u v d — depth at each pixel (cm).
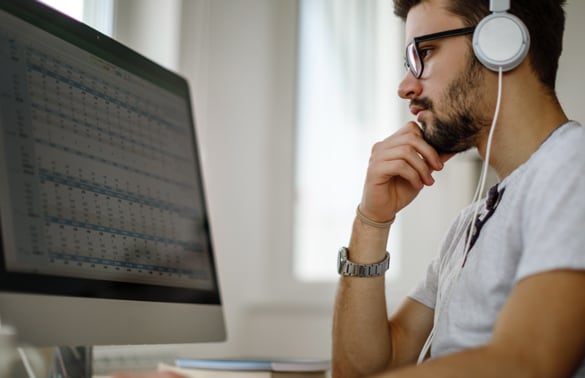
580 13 208
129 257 103
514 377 71
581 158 89
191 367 128
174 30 205
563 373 74
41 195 88
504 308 80
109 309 96
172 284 112
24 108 89
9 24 89
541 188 89
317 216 244
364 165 245
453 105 104
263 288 238
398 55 246
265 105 242
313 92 247
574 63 208
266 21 245
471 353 73
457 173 230
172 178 120
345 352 128
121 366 165
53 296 86
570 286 78
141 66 116
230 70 233
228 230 226
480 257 100
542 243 82
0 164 83
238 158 232
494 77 102
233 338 224
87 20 180
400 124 244
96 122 102
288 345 229
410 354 131
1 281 79
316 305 229
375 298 128
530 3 102
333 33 249
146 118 115
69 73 98
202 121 217
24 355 107
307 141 246
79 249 93
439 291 116
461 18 104
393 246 237
